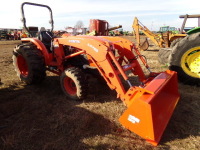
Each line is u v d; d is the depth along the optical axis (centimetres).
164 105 245
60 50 329
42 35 392
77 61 349
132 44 315
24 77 383
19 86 381
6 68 552
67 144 200
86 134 216
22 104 296
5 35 2303
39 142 205
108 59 255
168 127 225
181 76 355
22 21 377
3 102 304
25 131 225
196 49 330
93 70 331
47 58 353
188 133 213
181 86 359
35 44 370
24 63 399
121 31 3731
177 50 347
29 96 328
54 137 212
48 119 251
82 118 249
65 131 224
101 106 284
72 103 299
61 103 300
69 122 242
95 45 266
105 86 371
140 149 189
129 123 205
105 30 1059
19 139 210
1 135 219
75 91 311
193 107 274
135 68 323
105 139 206
